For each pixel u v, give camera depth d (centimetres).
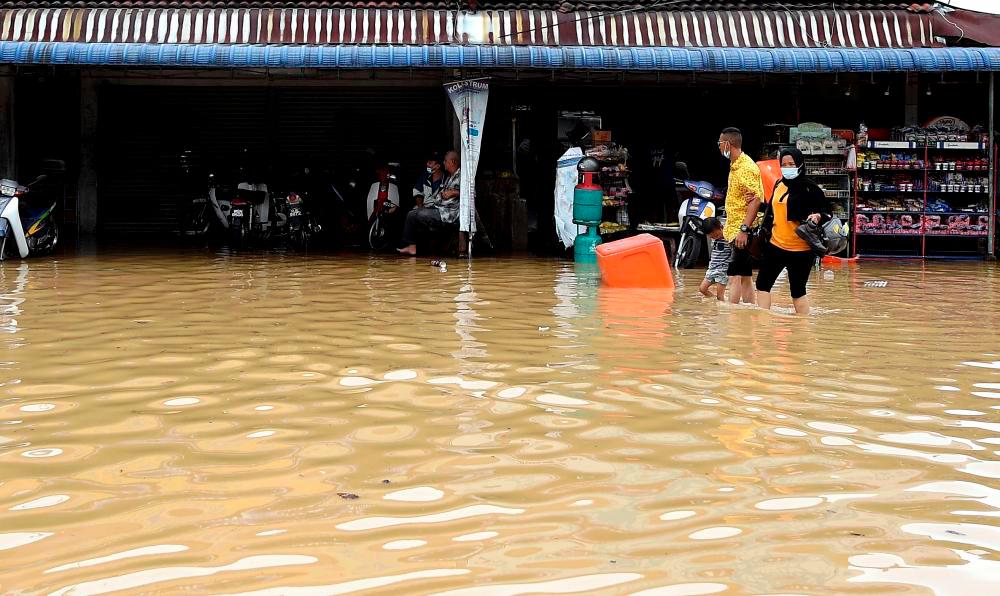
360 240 1568
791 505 352
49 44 1266
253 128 1642
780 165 807
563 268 1188
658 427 454
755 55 1295
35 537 319
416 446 421
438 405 491
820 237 789
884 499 359
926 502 356
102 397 505
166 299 877
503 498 357
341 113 1634
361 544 314
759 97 1501
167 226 1648
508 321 761
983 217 1401
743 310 838
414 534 322
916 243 1465
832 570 297
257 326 729
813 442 432
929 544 317
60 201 1609
